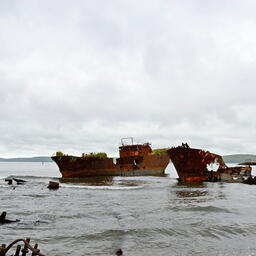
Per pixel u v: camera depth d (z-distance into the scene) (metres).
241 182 38.31
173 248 11.24
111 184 36.75
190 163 36.62
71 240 12.11
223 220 15.64
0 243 11.59
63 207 20.06
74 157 45.41
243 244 11.74
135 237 12.59
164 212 17.97
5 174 78.19
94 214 17.48
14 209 19.34
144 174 53.50
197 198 24.36
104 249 11.03
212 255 10.52
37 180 46.22
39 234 12.99
